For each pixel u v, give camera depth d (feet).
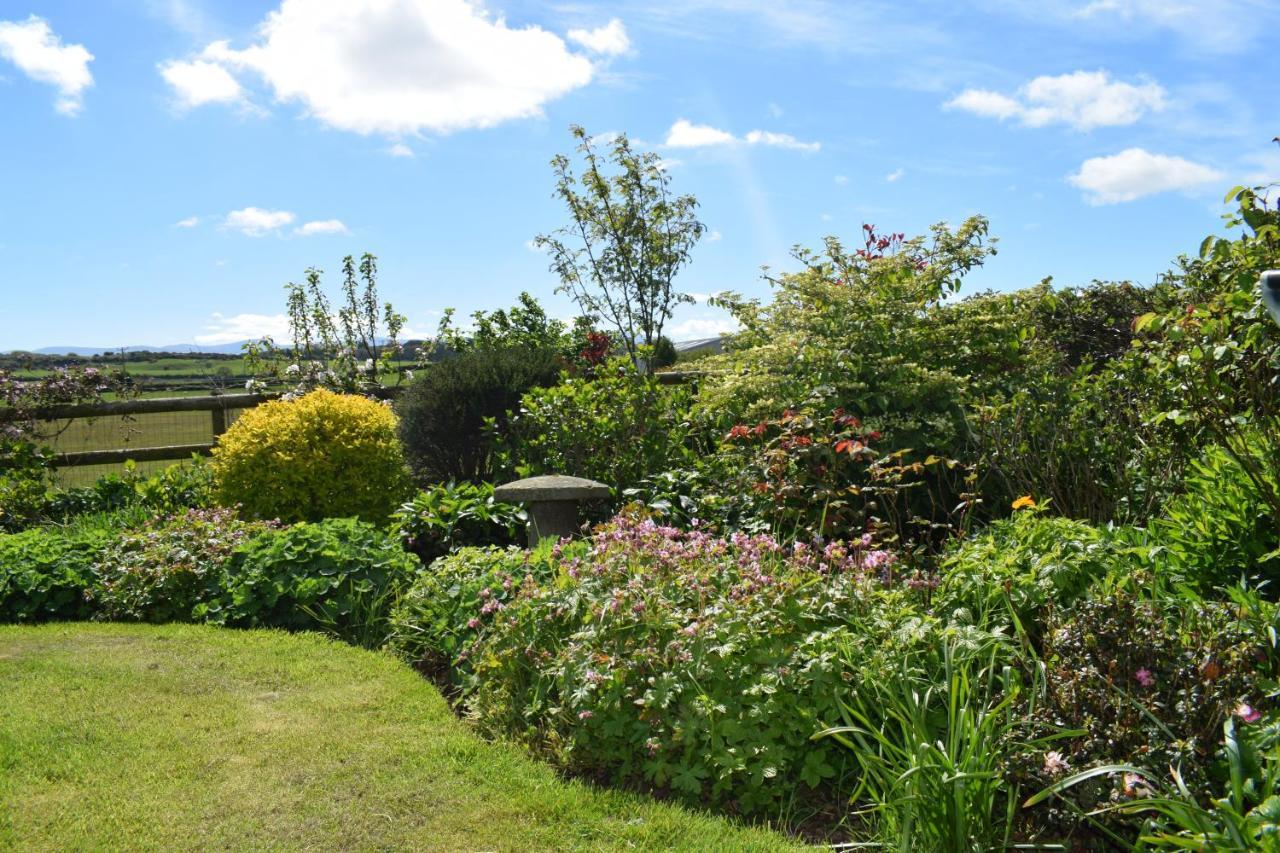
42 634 18.74
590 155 45.32
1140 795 8.73
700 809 11.30
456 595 16.81
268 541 21.38
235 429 27.94
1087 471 18.71
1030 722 10.18
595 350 35.86
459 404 30.66
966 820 9.17
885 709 11.25
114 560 21.48
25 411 34.17
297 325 47.06
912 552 17.40
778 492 19.03
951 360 23.90
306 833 10.76
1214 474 14.10
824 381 21.75
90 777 12.19
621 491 24.90
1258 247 14.12
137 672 16.29
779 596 12.95
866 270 26.66
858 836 10.33
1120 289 32.91
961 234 30.17
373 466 27.40
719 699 12.09
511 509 23.41
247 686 15.62
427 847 10.42
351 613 19.20
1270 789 8.14
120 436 37.24
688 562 15.03
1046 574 12.46
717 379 26.99
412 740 13.34
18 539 23.03
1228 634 10.16
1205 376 14.16
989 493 20.17
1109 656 10.22
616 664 12.71
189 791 11.80
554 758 12.66
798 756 11.53
